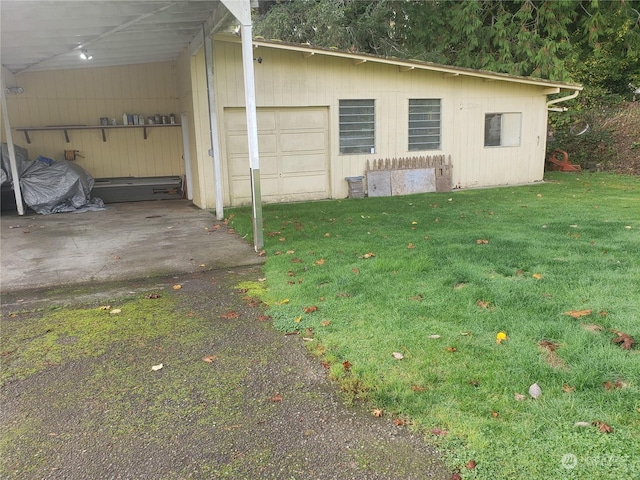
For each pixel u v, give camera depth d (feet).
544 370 8.77
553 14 51.65
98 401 8.69
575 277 13.61
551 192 33.53
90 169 35.60
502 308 11.71
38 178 30.22
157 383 9.25
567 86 37.70
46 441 7.59
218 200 26.35
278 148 32.71
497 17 55.06
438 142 36.91
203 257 18.33
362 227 22.43
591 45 54.44
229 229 23.59
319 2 54.49
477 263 15.44
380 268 15.33
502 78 36.24
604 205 26.71
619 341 9.70
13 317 12.85
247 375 9.45
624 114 50.70
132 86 35.58
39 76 33.37
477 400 8.02
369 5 56.24
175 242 20.94
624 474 6.27
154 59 34.63
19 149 32.24
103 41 26.73
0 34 22.49
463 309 11.75
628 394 7.95
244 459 7.04
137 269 16.97
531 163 40.16
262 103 31.30
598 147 50.06
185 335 11.43
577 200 29.09
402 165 35.78
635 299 11.84
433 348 9.86
